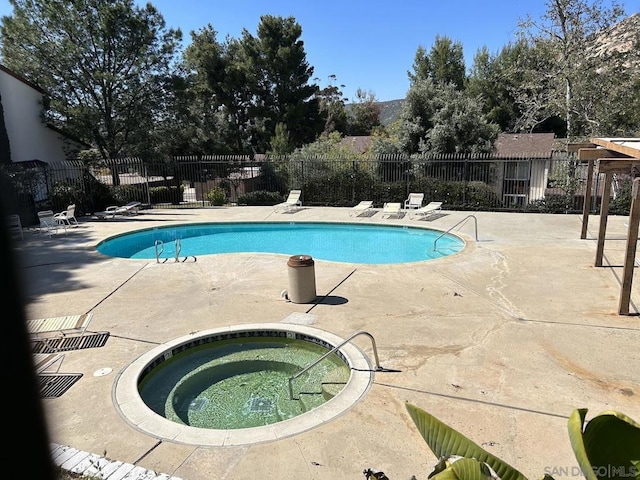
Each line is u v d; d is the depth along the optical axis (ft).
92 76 80.94
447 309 24.57
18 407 7.22
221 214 61.52
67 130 83.61
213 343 22.27
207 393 18.44
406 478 12.16
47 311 26.11
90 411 15.83
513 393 16.14
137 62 84.79
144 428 14.80
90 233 50.72
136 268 35.27
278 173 69.26
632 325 21.76
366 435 14.07
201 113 107.45
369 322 23.04
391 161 62.49
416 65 144.46
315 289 26.71
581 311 23.75
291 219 56.29
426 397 16.05
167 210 66.49
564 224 47.55
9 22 78.18
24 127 76.64
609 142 26.91
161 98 89.10
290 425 14.74
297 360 20.85
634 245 22.18
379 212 58.95
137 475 12.16
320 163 66.59
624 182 53.26
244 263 35.94
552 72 73.61
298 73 130.62
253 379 19.45
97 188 65.87
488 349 19.65
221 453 13.46
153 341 21.63
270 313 24.77
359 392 16.52
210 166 80.84
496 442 13.43
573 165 58.29
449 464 6.91
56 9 77.92
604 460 6.76
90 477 11.96
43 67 80.07
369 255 43.09
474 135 73.87
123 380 17.93
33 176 58.08
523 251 36.68
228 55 127.03
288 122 126.41
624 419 6.65
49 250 42.70
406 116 80.94
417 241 47.29
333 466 12.73
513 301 25.53
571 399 15.66
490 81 127.65
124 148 88.99
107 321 24.34
